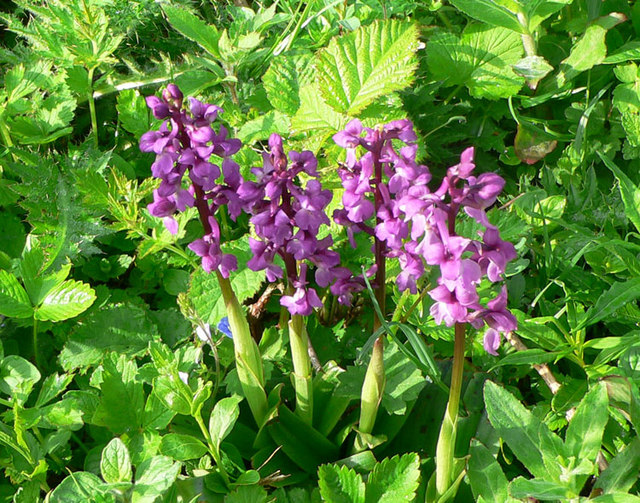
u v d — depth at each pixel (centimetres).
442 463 48
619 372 51
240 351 51
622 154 71
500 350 57
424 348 47
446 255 41
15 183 68
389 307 63
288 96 66
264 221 46
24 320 60
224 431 49
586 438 45
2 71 81
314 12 78
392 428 53
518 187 71
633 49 70
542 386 56
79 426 52
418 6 81
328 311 64
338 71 60
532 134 71
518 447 46
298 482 54
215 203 47
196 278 59
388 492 48
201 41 71
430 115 71
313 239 46
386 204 45
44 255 58
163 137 45
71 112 72
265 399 53
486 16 70
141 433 52
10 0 91
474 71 72
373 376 50
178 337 60
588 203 63
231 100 73
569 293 58
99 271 66
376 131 45
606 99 71
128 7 81
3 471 55
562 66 72
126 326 59
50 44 73
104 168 67
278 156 45
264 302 63
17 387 53
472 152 40
